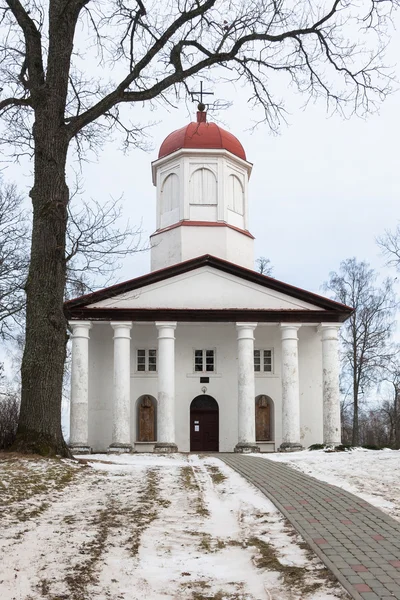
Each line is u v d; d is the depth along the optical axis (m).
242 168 39.69
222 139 38.75
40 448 16.39
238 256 38.19
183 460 22.31
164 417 31.92
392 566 8.01
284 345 33.19
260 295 33.53
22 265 26.28
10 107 18.33
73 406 31.78
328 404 32.72
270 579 7.96
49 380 16.81
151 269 38.47
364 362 48.38
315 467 18.56
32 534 9.45
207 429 35.31
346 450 28.06
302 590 7.46
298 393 33.09
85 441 31.52
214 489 14.12
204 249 37.47
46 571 8.05
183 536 9.82
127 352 32.50
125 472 15.71
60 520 10.39
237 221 39.06
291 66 20.11
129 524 10.30
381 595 7.00
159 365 32.56
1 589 7.38
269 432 35.69
